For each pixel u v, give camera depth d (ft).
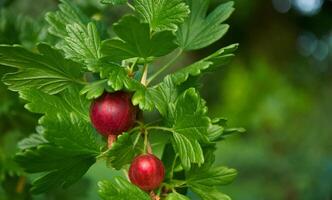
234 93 6.49
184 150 0.94
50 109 0.97
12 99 1.30
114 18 1.76
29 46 1.32
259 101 6.32
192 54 5.54
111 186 0.92
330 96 5.94
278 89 6.38
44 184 0.97
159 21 0.96
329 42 7.05
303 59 6.97
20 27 1.32
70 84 1.00
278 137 5.56
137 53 0.93
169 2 0.97
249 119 6.25
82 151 0.96
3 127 1.36
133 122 0.96
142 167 0.94
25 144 1.13
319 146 4.99
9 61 0.96
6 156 1.34
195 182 1.02
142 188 0.95
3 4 1.69
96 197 1.89
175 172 1.04
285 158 4.60
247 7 6.64
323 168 4.13
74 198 1.50
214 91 6.82
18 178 1.37
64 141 0.94
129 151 0.95
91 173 2.84
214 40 1.08
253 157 4.71
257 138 5.86
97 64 0.94
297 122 5.82
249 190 4.38
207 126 0.92
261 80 6.49
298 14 7.07
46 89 1.00
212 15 1.09
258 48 6.96
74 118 0.95
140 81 0.98
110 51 0.92
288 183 4.37
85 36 0.98
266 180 4.48
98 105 0.95
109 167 0.98
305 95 6.35
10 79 0.98
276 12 7.05
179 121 0.95
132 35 0.89
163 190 1.02
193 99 0.93
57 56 0.96
